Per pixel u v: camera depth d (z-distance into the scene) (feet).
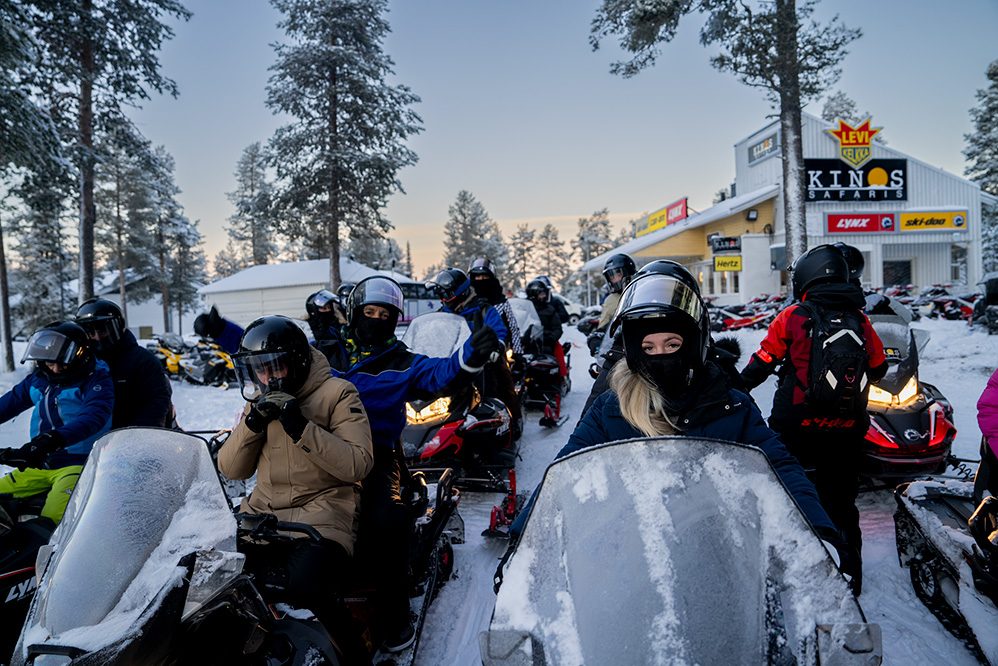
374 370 10.98
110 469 7.52
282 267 130.41
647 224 123.65
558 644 5.17
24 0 57.62
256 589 7.18
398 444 11.38
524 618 5.45
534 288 29.81
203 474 7.79
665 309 6.81
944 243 87.56
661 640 4.91
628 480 5.94
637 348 7.17
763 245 88.38
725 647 4.90
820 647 5.07
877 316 18.49
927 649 10.14
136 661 6.04
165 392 14.69
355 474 8.55
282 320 8.75
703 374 7.41
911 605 11.46
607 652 4.95
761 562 5.53
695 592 5.15
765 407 26.48
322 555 8.20
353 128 99.25
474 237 260.42
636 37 58.54
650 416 7.16
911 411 15.07
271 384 8.64
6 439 27.43
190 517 7.39
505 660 5.23
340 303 18.89
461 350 10.49
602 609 5.19
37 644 5.90
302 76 96.68
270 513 8.56
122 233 149.28
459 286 19.94
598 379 15.19
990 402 8.14
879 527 15.03
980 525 9.11
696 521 5.58
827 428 11.07
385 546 9.69
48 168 48.49
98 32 65.21
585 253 263.70
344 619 8.45
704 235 102.58
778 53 54.13
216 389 44.29
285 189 99.50
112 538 6.86
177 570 6.61
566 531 5.88
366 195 99.14
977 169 127.24
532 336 27.78
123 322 14.33
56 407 12.09
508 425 17.24
